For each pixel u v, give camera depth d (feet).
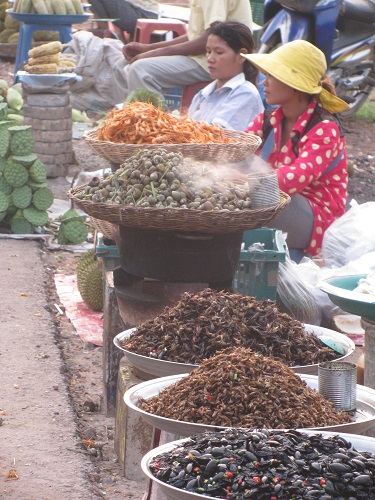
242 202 11.12
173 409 8.91
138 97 19.86
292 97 13.97
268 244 13.21
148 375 10.36
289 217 13.96
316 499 7.84
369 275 10.87
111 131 12.95
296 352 9.87
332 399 9.17
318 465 8.02
